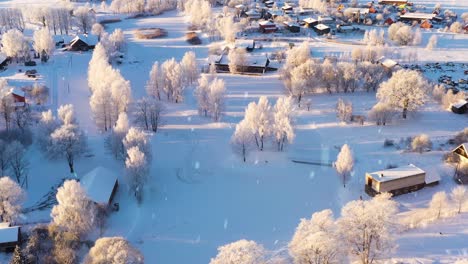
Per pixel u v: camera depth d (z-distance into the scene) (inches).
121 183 4485.7
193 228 3826.3
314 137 5442.9
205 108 6077.8
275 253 3235.7
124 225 3841.0
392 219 3253.0
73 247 3255.4
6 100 5364.2
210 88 6013.8
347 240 2886.3
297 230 3019.2
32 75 7416.3
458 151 4623.5
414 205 4020.7
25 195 3880.4
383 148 5098.4
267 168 4795.8
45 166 4778.5
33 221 3811.5
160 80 6678.2
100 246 2876.5
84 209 3491.6
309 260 2650.1
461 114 6023.6
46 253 3223.4
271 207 4128.9
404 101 5767.7
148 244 3609.7
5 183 3732.8
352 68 6840.6
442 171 4539.9
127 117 5310.0
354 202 3068.4
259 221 3919.8
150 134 5536.4
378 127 5649.6
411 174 4197.8
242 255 2588.6
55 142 4613.7
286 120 5022.1
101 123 5541.3
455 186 4303.6
